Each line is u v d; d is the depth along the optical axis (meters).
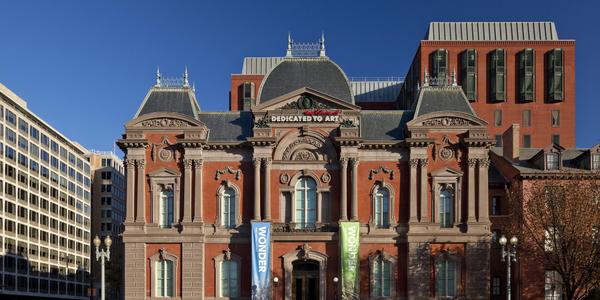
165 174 71.25
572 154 83.56
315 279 71.31
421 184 70.62
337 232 70.31
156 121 71.75
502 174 83.62
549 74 116.12
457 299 69.25
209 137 73.12
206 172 72.00
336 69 75.38
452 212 71.12
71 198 166.00
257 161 71.06
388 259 70.38
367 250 70.69
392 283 70.06
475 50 117.50
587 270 66.88
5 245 127.25
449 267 70.06
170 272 70.56
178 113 71.62
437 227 70.19
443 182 71.06
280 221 71.50
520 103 116.44
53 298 151.50
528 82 116.06
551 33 122.81
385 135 72.94
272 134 72.19
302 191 72.44
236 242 70.81
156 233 70.38
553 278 75.06
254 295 68.25
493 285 79.44
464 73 117.12
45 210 148.50
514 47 117.25
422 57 118.25
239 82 137.38
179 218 71.06
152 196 71.19
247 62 142.62
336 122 72.00
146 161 71.62
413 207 70.50
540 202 69.81
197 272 69.94
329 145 72.19
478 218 70.31
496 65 116.56
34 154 143.62
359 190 71.56
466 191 70.88
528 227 69.81
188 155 71.25
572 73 116.19
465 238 69.94
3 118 128.75
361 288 70.00
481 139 70.44
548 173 77.38
